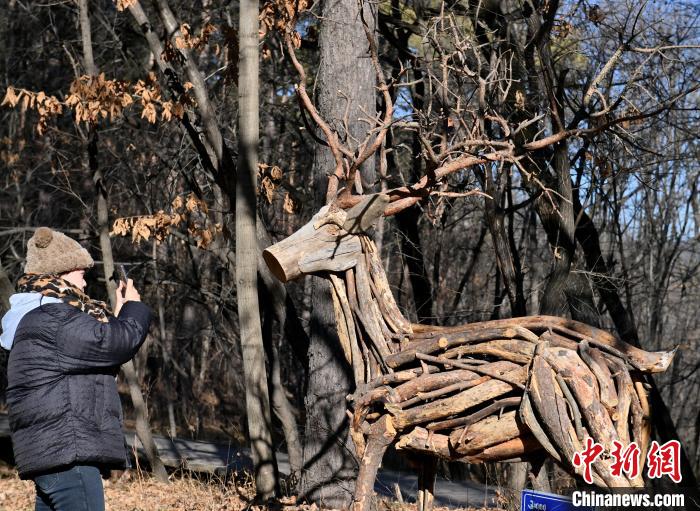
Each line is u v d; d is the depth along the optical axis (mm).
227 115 13289
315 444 7582
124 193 14750
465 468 13820
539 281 13211
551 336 3916
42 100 8891
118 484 10000
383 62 11500
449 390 3979
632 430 3734
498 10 8836
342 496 7453
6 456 12570
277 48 12641
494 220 8141
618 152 9766
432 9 10172
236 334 16547
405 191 4816
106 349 3465
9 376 3473
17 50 16625
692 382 19453
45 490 3447
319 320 7656
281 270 4465
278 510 7184
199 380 21047
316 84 7742
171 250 15539
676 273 20703
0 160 16453
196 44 9148
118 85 8984
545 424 3648
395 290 15805
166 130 13586
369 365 4383
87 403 3453
